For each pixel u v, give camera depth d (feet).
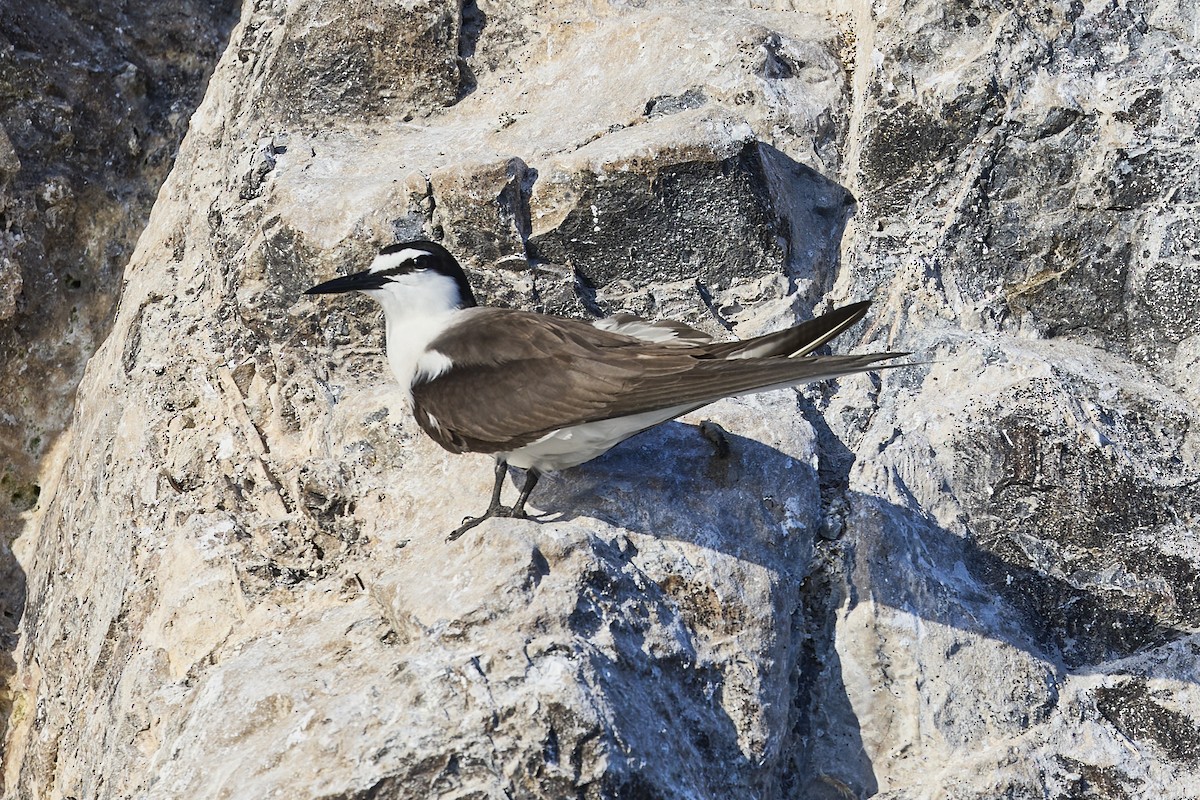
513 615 31.60
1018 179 44.19
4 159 53.36
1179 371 42.60
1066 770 35.76
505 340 34.96
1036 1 44.68
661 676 33.06
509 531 33.24
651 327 37.17
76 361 55.21
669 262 43.16
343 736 29.96
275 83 48.42
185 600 39.37
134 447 45.55
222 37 58.34
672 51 47.32
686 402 31.83
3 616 53.42
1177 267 42.47
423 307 37.29
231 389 44.06
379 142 47.26
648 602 33.96
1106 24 44.91
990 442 39.91
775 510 37.14
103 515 46.03
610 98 46.85
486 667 30.42
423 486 38.58
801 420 39.32
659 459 37.81
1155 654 37.93
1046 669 37.04
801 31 49.39
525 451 34.78
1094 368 41.88
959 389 41.32
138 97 56.59
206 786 30.81
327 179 44.88
